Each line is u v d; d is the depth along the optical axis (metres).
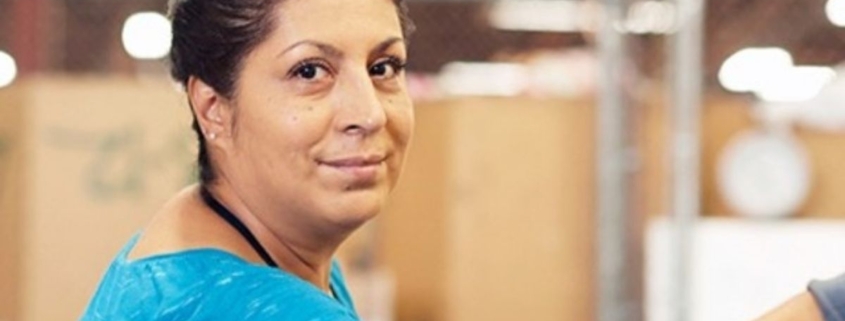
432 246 4.67
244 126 1.46
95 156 4.61
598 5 4.80
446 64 7.48
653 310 4.62
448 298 4.57
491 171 4.62
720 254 4.62
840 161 4.97
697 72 4.66
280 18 1.42
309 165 1.43
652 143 4.97
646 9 4.95
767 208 4.94
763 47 8.62
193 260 1.43
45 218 4.57
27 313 4.56
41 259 4.57
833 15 8.61
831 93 5.19
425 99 4.78
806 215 4.96
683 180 4.64
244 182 1.48
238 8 1.43
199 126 1.50
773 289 4.58
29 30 6.76
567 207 4.69
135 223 4.63
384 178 1.46
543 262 4.66
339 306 1.37
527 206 4.65
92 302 1.52
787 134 4.97
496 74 7.38
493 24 7.52
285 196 1.45
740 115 5.10
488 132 4.61
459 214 4.58
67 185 4.59
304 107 1.42
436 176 4.66
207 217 1.50
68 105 4.60
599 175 4.68
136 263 1.46
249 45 1.43
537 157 4.66
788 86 8.48
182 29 1.50
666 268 4.63
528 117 4.65
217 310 1.37
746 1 8.52
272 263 1.50
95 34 7.94
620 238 4.68
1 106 4.67
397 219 4.82
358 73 1.43
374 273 4.88
